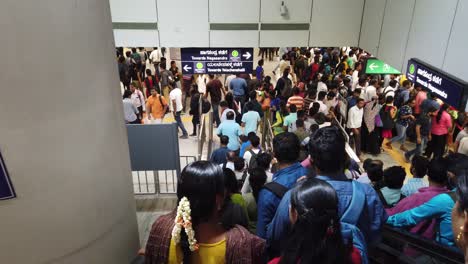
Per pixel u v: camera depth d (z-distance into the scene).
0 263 3.12
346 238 1.96
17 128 2.87
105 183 3.74
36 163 3.03
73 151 3.27
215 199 1.85
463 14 5.79
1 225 3.03
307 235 1.67
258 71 15.77
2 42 2.68
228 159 6.42
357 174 5.56
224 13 10.11
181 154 10.61
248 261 1.88
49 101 3.00
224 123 8.92
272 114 11.15
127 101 10.16
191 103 11.48
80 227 3.50
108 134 3.71
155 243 1.89
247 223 3.21
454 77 5.87
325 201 1.69
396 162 10.26
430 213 2.95
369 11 9.89
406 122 10.41
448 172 3.41
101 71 3.51
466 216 1.38
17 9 2.70
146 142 6.50
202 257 1.88
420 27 7.21
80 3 3.14
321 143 2.36
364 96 11.98
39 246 3.23
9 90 2.77
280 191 2.96
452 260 2.67
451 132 9.99
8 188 2.95
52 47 2.94
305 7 10.14
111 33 3.74
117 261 4.10
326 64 16.70
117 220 4.02
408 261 2.90
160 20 10.09
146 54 18.53
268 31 10.32
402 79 12.56
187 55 10.54
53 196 3.20
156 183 7.16
